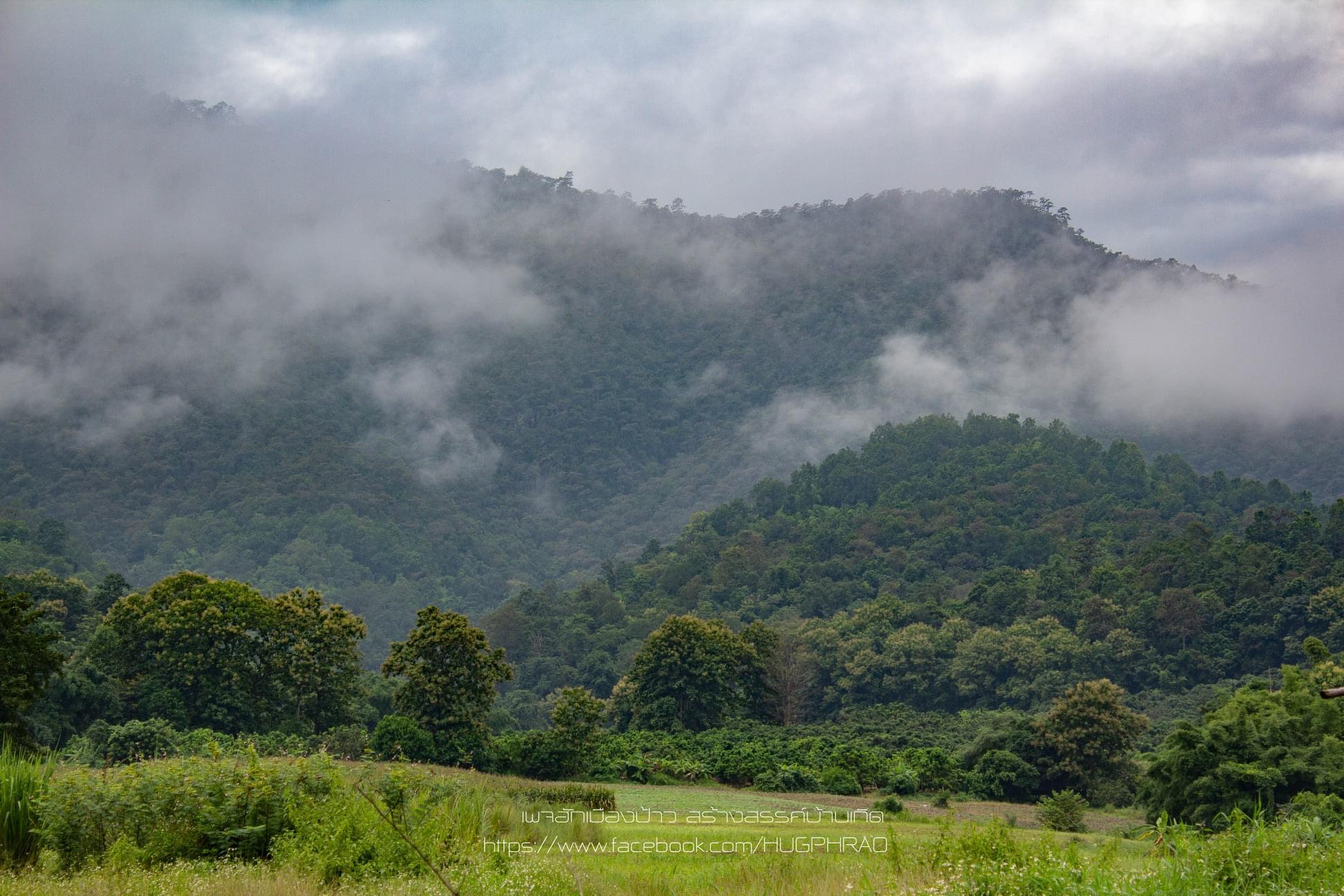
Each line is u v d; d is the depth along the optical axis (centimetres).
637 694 7688
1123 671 11275
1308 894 1002
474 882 1336
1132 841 2748
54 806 1527
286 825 1572
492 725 8838
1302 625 10988
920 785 5506
